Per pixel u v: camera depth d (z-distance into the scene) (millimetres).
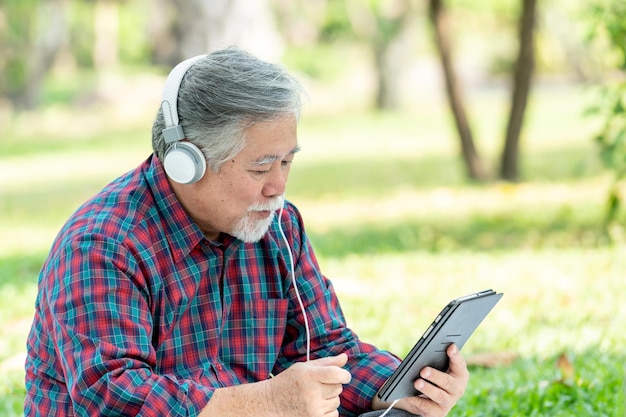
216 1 16203
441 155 20422
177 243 3316
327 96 38688
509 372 5801
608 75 11477
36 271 9883
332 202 14812
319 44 44938
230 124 3139
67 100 35219
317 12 43312
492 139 23609
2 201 16766
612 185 9836
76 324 3102
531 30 14086
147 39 43812
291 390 3078
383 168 18688
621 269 8617
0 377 6094
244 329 3516
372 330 7004
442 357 3387
